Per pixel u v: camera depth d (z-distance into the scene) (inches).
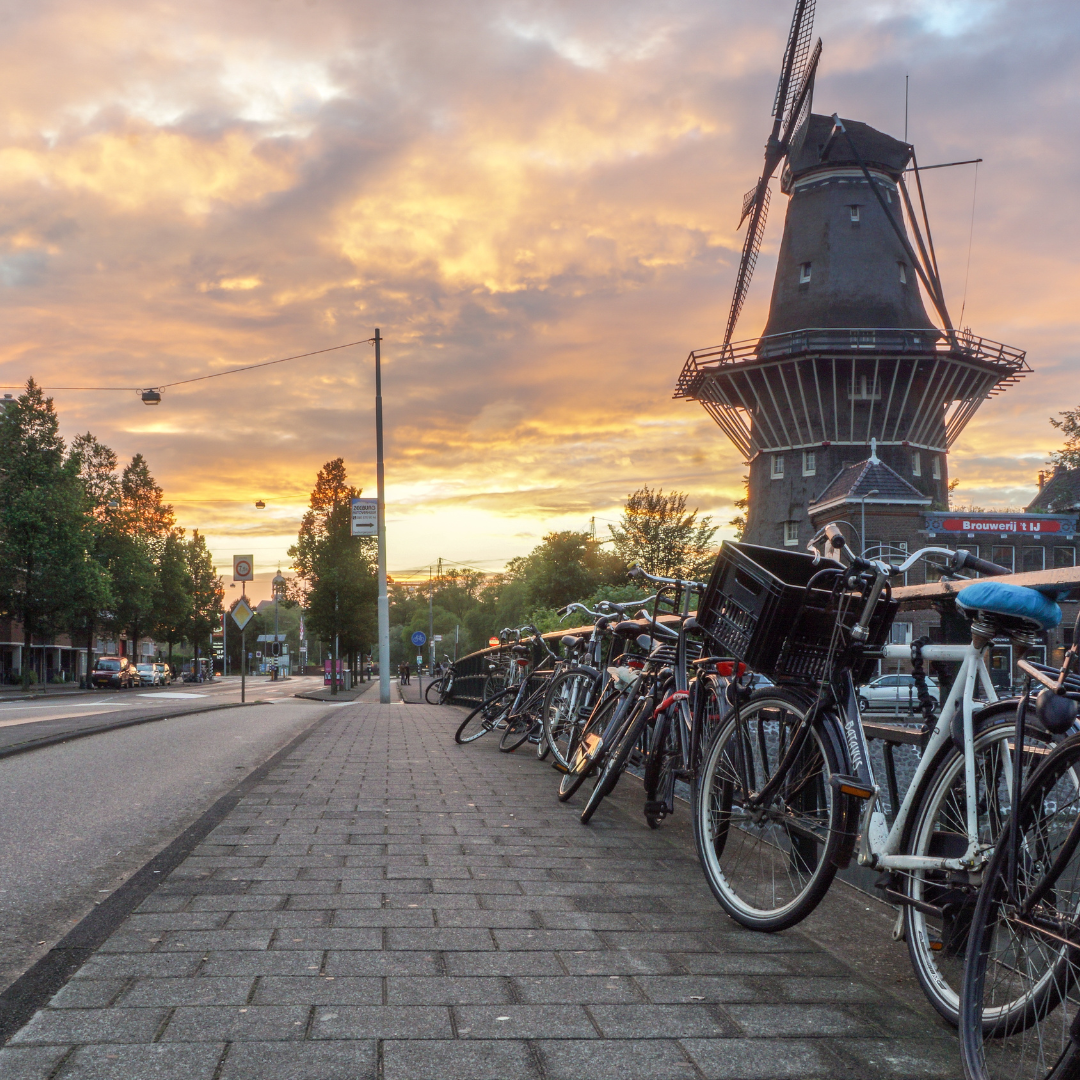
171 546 2726.4
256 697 1536.7
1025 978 90.1
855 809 132.3
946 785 116.3
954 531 1903.3
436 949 133.2
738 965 130.0
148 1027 103.9
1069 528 1962.4
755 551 156.1
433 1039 102.7
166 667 2672.2
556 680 301.4
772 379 1941.4
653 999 116.5
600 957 131.7
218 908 151.3
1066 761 88.9
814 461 1948.8
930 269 1964.8
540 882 172.2
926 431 1961.1
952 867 111.9
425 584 6008.9
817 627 144.3
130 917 145.9
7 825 232.1
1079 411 1772.9
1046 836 90.9
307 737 459.5
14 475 1710.1
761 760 154.9
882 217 1941.4
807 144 1962.4
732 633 156.6
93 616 2110.0
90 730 466.3
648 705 225.6
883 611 141.2
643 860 192.1
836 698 140.4
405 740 444.5
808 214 1968.5
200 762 358.0
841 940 142.9
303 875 173.5
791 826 145.6
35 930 149.9
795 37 1988.2
